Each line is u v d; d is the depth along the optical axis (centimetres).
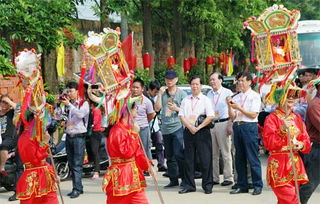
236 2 1869
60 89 1515
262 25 685
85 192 1020
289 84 676
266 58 688
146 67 1662
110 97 642
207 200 915
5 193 1037
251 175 960
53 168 711
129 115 649
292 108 691
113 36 647
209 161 962
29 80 681
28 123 693
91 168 1200
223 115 1013
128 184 630
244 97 941
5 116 989
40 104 688
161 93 1030
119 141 629
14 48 1398
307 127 750
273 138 668
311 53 1995
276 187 671
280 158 672
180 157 1016
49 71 1461
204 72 2084
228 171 1025
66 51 1689
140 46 2078
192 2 1780
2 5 1177
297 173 672
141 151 655
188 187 982
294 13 681
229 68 2233
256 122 938
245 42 2420
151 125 1215
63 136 1154
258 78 698
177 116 1016
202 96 965
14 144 964
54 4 1234
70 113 987
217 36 2078
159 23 2097
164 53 2169
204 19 1794
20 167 959
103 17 1455
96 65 642
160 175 1188
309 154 745
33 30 1201
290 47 684
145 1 1745
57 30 1248
